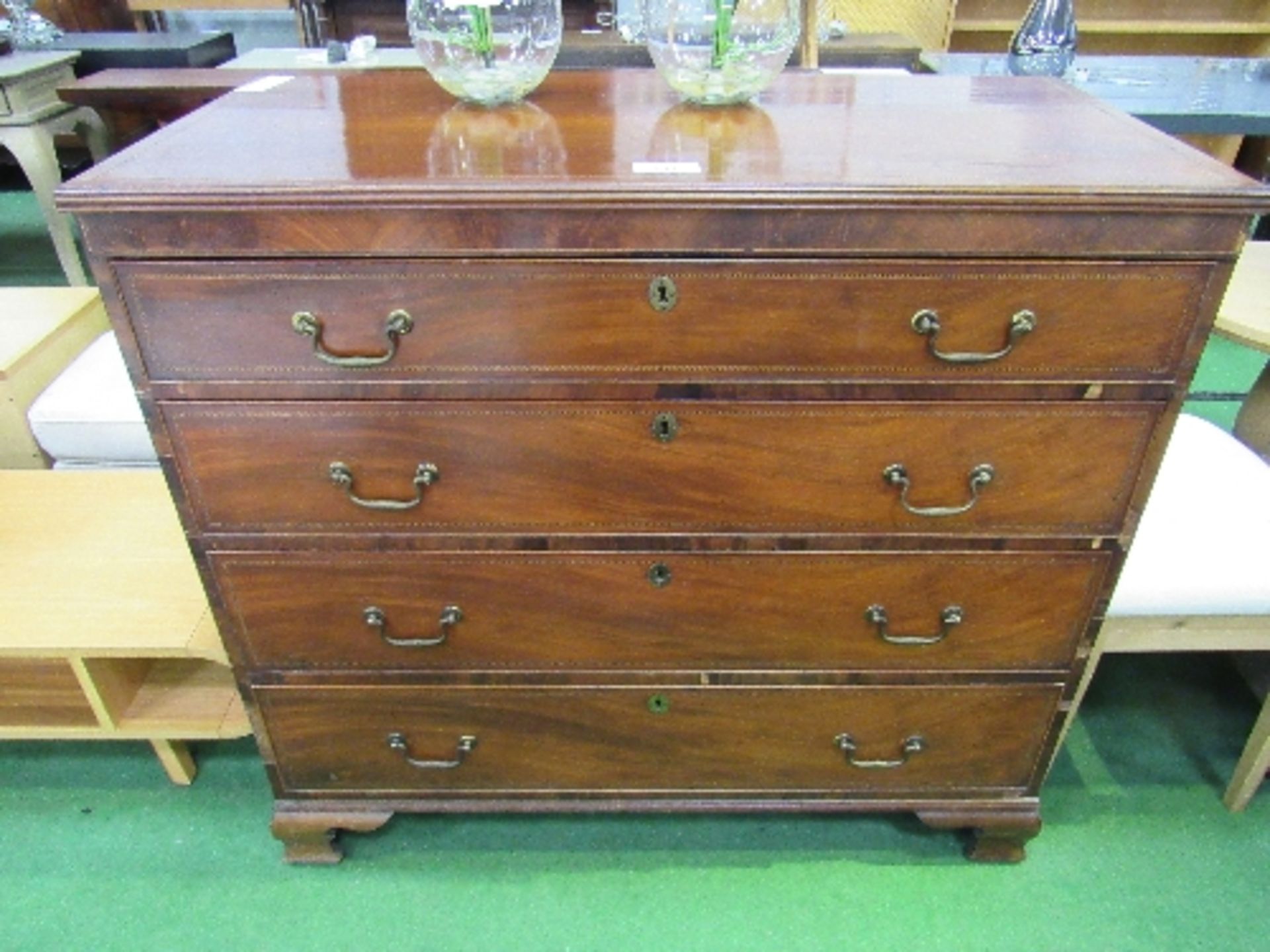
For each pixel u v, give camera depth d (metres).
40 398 1.60
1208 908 1.28
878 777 1.27
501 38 1.06
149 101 2.50
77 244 3.18
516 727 1.22
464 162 0.88
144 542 1.40
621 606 1.11
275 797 1.30
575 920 1.27
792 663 1.16
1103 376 0.92
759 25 1.07
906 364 0.91
